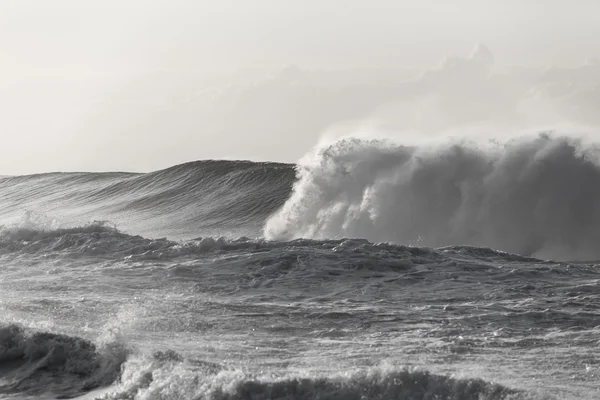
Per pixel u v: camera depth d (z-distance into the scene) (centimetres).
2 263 6606
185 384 3209
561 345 3953
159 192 15138
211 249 6644
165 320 4488
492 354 3781
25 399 3344
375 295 5238
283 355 3769
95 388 3425
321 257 6178
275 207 13188
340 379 3127
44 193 17525
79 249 6919
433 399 3028
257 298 5150
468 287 5441
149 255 6581
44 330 3912
